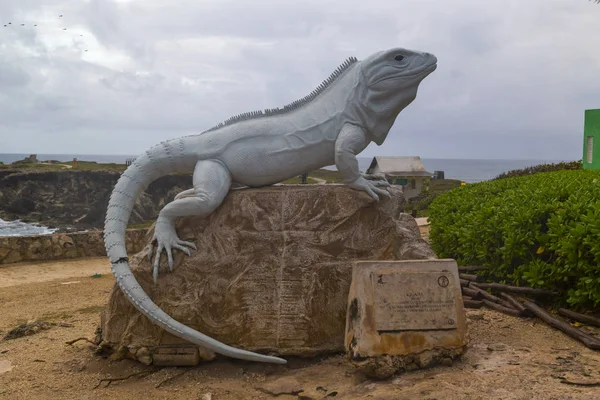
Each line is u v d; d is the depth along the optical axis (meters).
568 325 5.16
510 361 4.38
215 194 5.14
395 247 5.25
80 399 4.38
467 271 7.36
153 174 5.41
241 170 5.30
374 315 4.27
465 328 4.38
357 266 4.43
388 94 5.25
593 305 5.49
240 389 4.46
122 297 5.04
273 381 4.54
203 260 5.07
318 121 5.33
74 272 11.20
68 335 6.33
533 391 3.73
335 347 4.95
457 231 8.11
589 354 4.53
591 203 5.78
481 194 9.62
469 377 4.04
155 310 4.78
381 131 5.40
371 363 4.15
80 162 49.09
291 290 4.98
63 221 32.91
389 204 5.35
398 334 4.25
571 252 5.45
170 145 5.39
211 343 4.75
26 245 12.27
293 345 4.89
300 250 5.08
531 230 6.34
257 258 5.08
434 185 40.00
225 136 5.34
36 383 4.73
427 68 5.25
